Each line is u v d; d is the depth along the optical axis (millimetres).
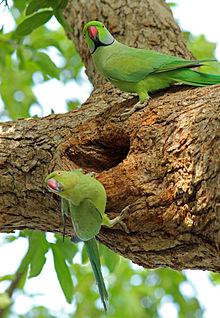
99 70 6809
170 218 5480
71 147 6512
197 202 5285
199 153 5391
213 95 5879
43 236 8781
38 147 6617
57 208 6441
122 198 5785
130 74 6402
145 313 13180
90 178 5660
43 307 13070
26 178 6551
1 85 13227
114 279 13250
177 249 5602
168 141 5754
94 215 5633
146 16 8359
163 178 5656
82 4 8789
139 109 6355
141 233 5711
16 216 6777
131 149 6070
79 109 7023
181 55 8109
